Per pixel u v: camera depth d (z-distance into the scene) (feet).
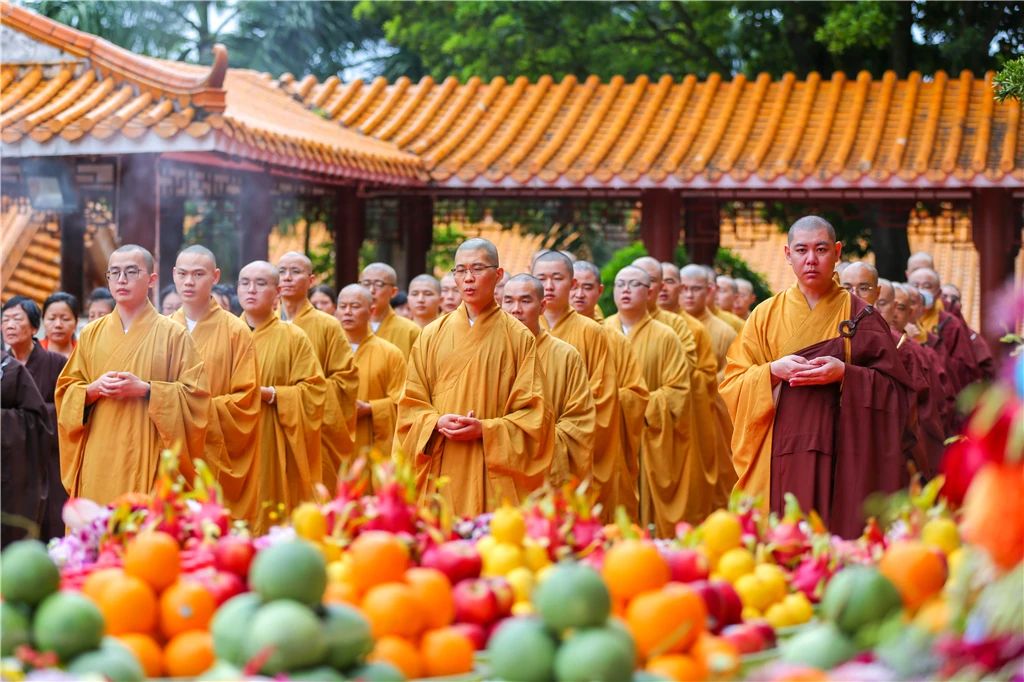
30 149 44.47
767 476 27.50
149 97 45.32
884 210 61.26
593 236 69.15
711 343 43.60
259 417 32.19
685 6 81.30
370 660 13.30
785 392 27.37
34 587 13.17
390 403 39.88
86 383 28.99
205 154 46.32
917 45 80.18
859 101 59.72
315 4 107.24
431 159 58.95
